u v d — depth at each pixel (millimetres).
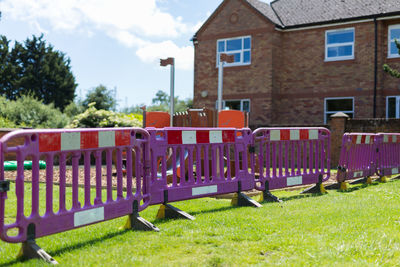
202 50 23391
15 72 49875
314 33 21109
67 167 13938
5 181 3936
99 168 5066
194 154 10336
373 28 19641
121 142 5355
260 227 5297
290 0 23875
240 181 7430
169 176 9484
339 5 21500
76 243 4664
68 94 52312
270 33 21297
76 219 4703
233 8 22406
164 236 4945
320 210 6504
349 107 20297
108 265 3867
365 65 19797
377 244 4539
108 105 55844
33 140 4250
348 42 20344
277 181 8109
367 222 5633
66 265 3873
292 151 8531
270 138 7988
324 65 20828
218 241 4656
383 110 19578
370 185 10227
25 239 4148
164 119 12609
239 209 6730
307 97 21234
